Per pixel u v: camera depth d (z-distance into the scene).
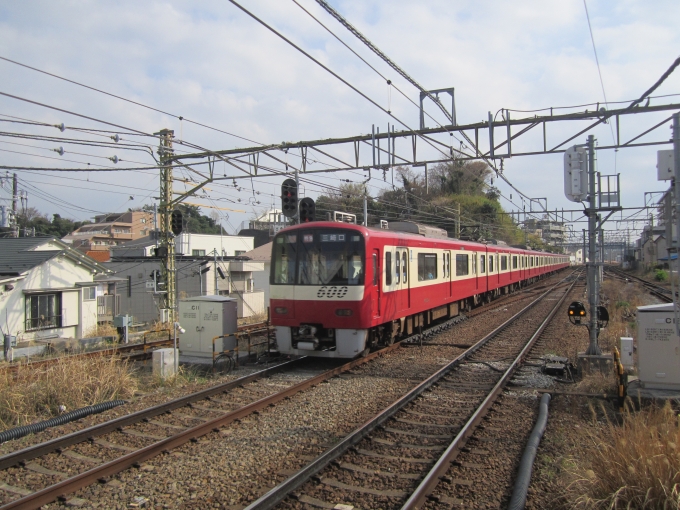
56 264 17.95
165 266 17.42
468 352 10.53
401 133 11.91
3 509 4.02
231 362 9.73
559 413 6.49
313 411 6.82
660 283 33.25
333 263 9.84
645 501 3.50
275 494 4.17
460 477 4.63
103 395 7.76
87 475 4.64
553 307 19.80
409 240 12.01
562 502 4.05
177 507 4.22
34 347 13.76
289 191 12.82
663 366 6.80
